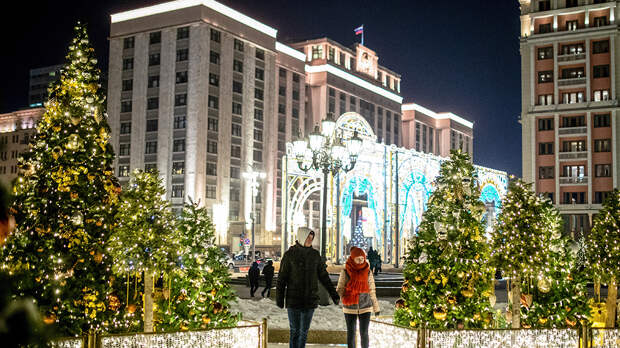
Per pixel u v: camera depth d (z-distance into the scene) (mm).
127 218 8664
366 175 36750
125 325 8664
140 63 74938
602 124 54938
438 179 9844
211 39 72812
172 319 9242
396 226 37688
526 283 10055
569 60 56188
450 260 9133
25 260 7703
